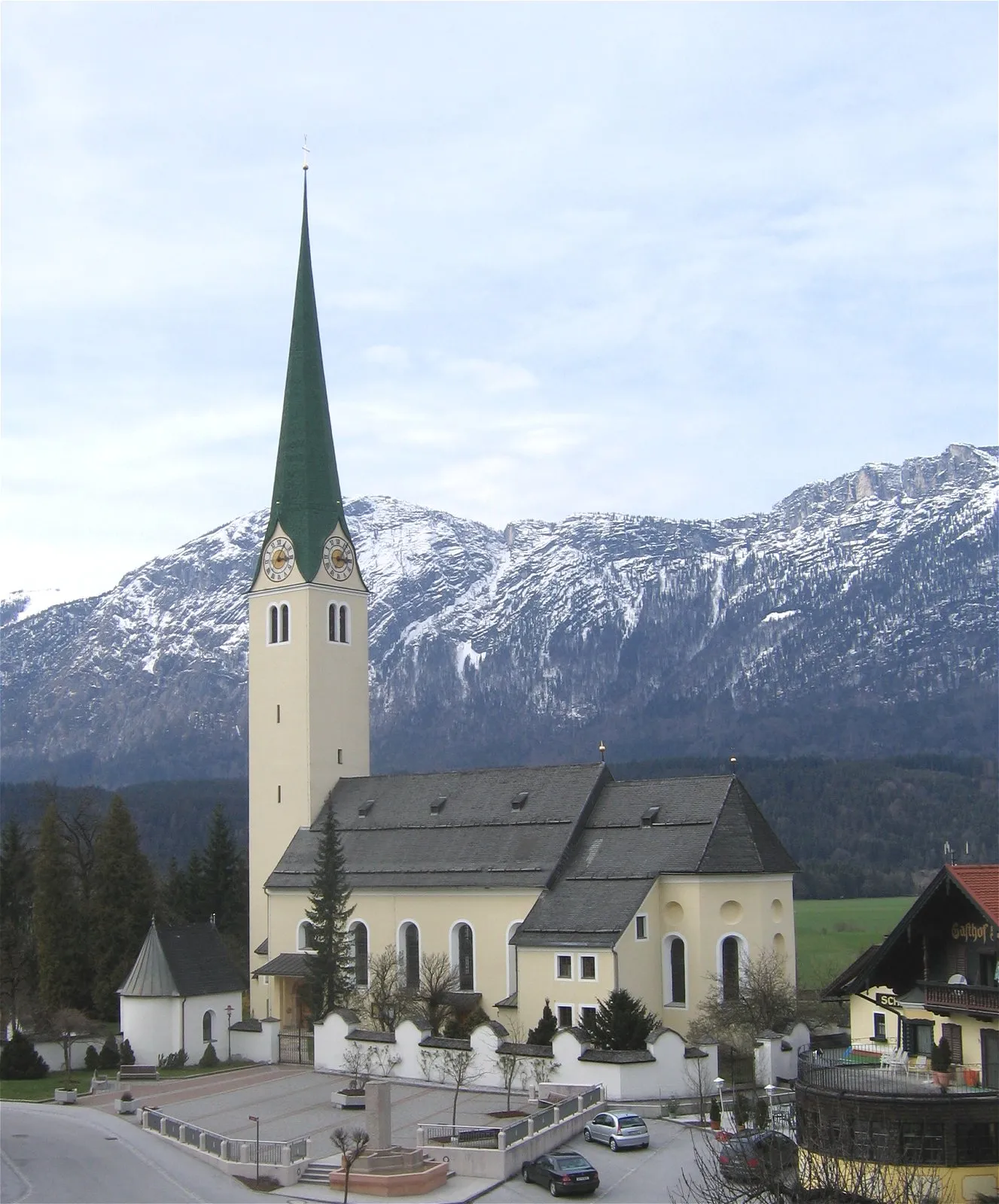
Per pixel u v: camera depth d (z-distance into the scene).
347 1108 92.31
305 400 138.62
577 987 100.88
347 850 124.75
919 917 64.50
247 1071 110.31
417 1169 73.56
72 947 131.12
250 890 133.62
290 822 132.25
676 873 103.12
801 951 156.38
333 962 114.62
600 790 115.12
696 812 106.94
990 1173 56.69
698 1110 86.56
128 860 134.38
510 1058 90.88
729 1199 55.22
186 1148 81.94
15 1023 124.25
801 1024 94.50
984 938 62.16
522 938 104.31
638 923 101.50
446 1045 99.69
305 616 133.38
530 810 115.94
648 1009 100.75
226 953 119.88
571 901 105.38
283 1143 77.62
